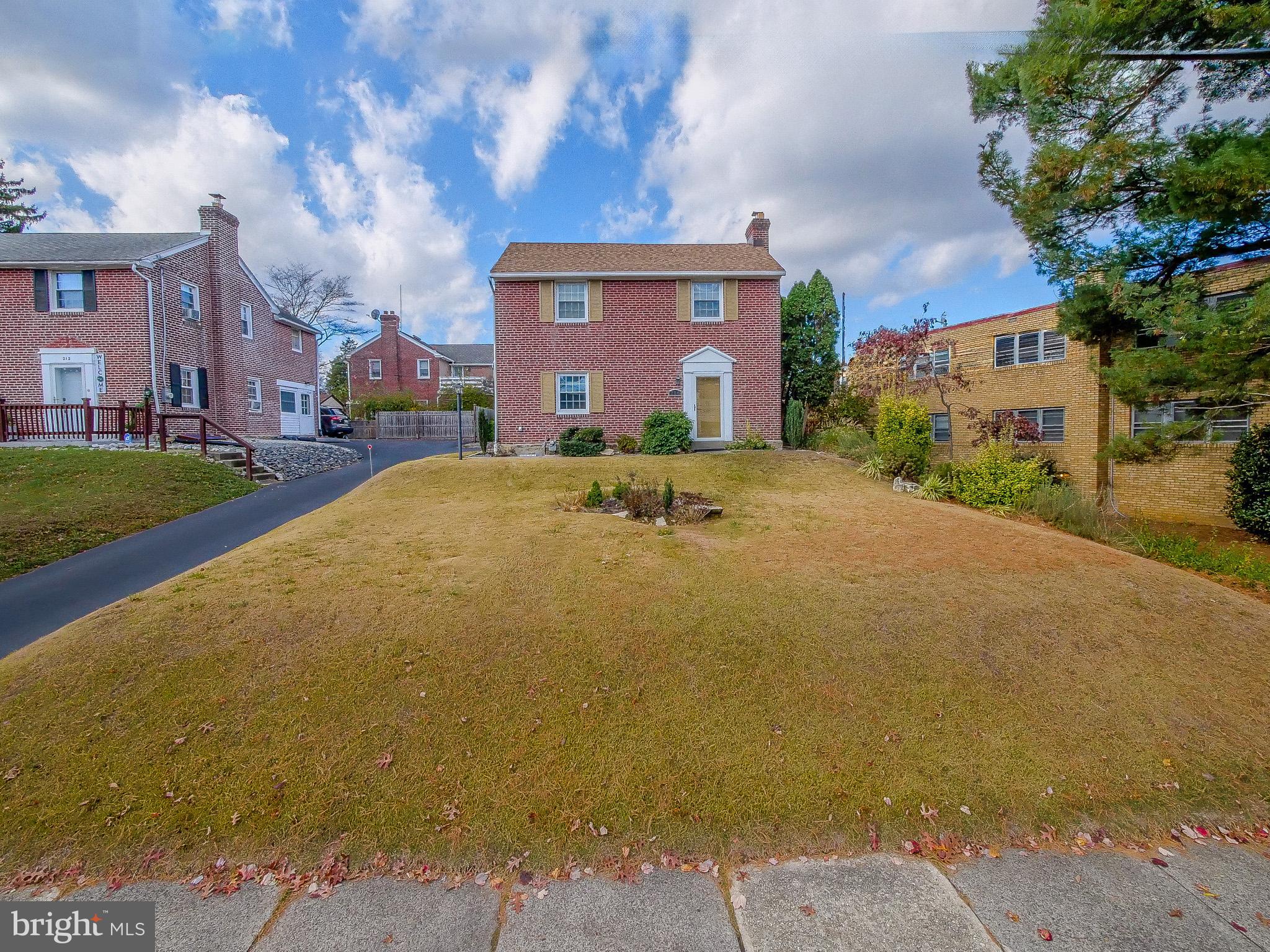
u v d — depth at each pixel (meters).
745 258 17.22
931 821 3.10
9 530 7.50
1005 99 8.47
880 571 5.88
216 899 2.57
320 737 3.47
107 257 16.33
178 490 10.20
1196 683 4.36
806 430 16.52
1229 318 6.98
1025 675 4.33
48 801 3.01
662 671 4.18
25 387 16.34
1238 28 6.59
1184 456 12.32
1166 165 7.22
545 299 16.05
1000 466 10.02
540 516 7.82
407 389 39.44
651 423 15.35
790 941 2.37
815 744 3.60
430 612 4.73
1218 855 2.97
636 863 2.81
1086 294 8.74
